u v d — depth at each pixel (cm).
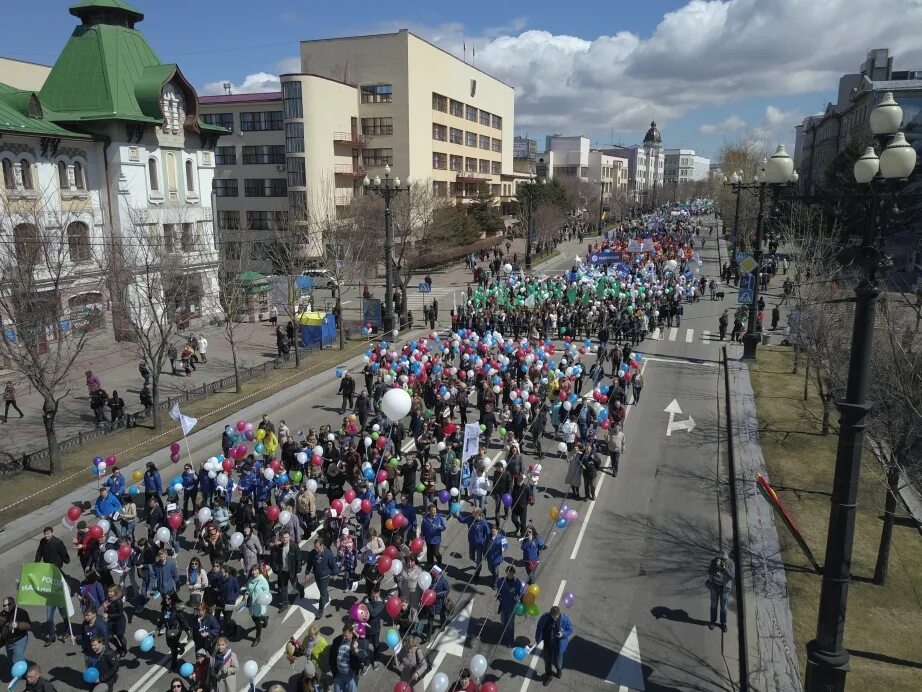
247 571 1414
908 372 1409
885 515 1430
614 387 2630
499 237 9138
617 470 2091
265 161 6794
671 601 1446
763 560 1566
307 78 6294
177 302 3084
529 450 2275
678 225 9775
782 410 2606
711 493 1962
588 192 12381
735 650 1288
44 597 1245
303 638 1317
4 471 2038
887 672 1183
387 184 3684
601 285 4225
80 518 1786
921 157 6506
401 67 6931
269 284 4384
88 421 2611
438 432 2158
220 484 1773
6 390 2572
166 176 4066
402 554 1385
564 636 1175
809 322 2412
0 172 3117
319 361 3441
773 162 1914
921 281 3438
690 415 2633
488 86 9350
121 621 1234
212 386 2931
